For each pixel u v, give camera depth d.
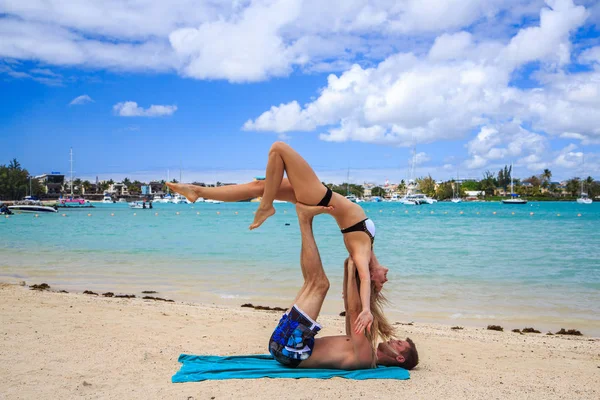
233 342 6.80
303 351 5.28
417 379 5.15
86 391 4.52
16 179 130.50
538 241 26.66
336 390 4.66
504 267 16.34
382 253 20.75
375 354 5.46
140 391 4.55
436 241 26.88
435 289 12.44
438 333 8.20
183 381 4.87
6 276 14.02
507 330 8.70
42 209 74.69
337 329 8.31
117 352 5.93
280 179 5.36
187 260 17.83
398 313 9.98
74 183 186.25
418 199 136.62
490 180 181.50
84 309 8.71
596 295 11.70
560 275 14.62
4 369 5.12
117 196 183.00
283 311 9.78
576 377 5.50
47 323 7.36
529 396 4.70
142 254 19.64
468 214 72.50
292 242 25.48
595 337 8.25
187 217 61.94
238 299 11.19
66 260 17.62
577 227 39.78
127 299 10.48
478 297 11.49
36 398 4.32
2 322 7.29
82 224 44.03
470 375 5.45
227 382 4.88
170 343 6.55
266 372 5.21
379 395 4.55
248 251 20.94
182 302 10.65
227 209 109.62
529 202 164.25
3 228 37.50
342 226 5.46
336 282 13.45
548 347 7.28
